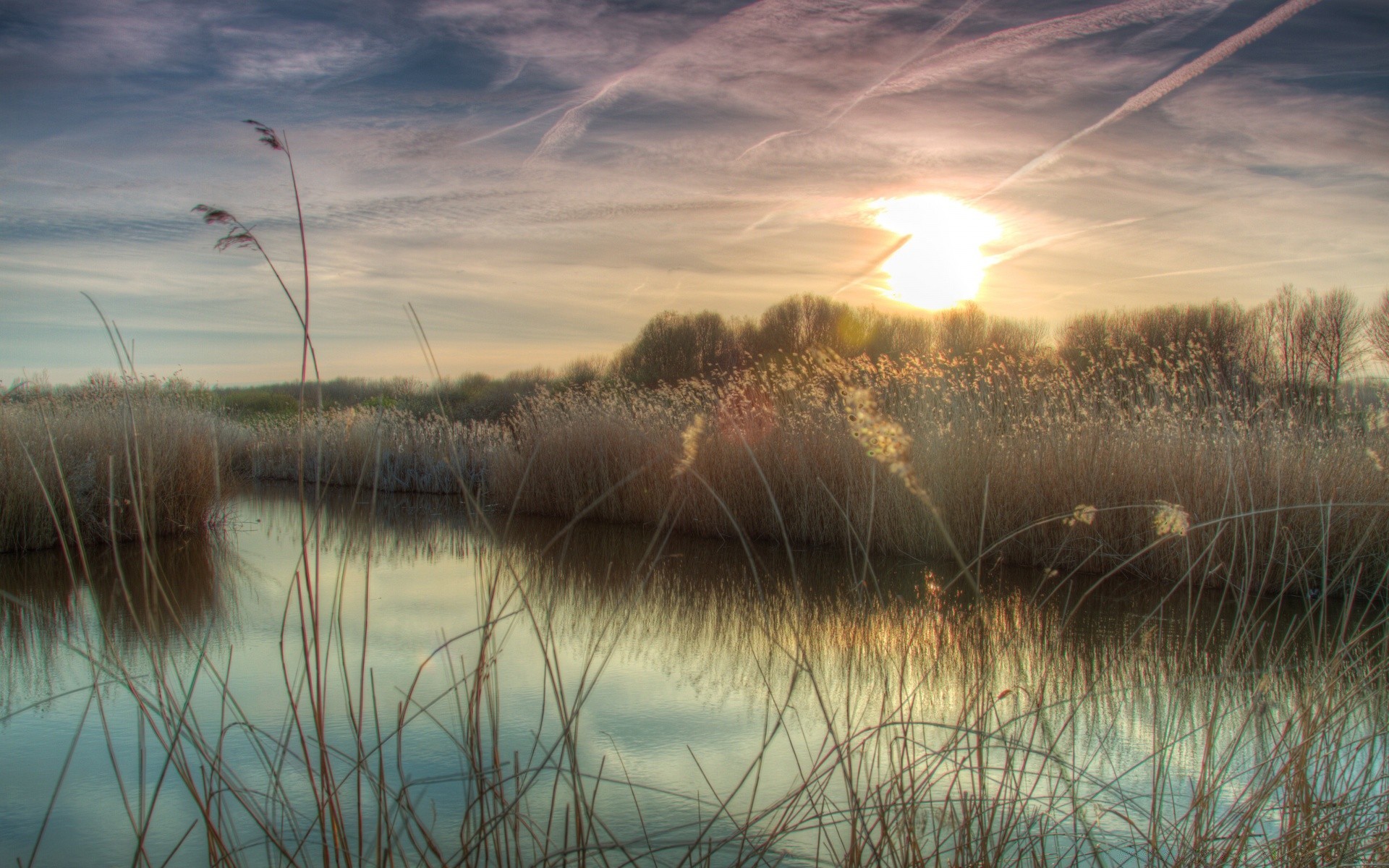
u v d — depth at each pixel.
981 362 12.25
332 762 3.70
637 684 4.67
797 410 10.19
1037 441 8.38
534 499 11.84
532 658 5.13
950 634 5.38
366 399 16.11
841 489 9.09
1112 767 3.52
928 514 8.44
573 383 19.88
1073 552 7.82
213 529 10.04
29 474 8.37
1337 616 5.91
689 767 3.67
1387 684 3.30
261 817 3.21
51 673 4.80
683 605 6.50
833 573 7.77
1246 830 2.62
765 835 3.01
